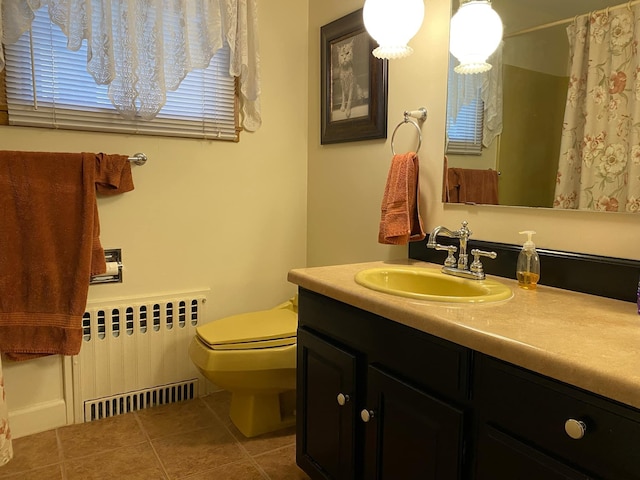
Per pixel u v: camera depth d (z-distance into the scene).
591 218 1.35
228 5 2.12
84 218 1.93
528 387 0.92
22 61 1.86
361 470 1.39
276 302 2.55
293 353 1.91
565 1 1.38
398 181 1.80
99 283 2.08
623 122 1.27
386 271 1.66
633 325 1.03
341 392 1.43
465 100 1.69
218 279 2.38
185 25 2.01
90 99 1.99
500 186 1.58
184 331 2.29
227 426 2.11
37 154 1.87
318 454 1.59
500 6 1.56
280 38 2.41
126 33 1.90
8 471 1.76
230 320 2.12
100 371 2.11
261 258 2.49
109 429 2.06
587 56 1.34
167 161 2.18
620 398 0.75
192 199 2.26
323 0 2.36
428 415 1.13
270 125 2.43
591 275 1.32
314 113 2.49
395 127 2.00
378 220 2.10
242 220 2.41
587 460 0.82
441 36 1.77
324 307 1.51
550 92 1.42
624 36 1.26
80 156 1.93
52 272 1.90
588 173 1.35
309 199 2.57
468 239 1.64
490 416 1.00
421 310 1.15
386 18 1.65
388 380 1.24
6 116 1.85
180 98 2.17
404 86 1.94
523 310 1.15
